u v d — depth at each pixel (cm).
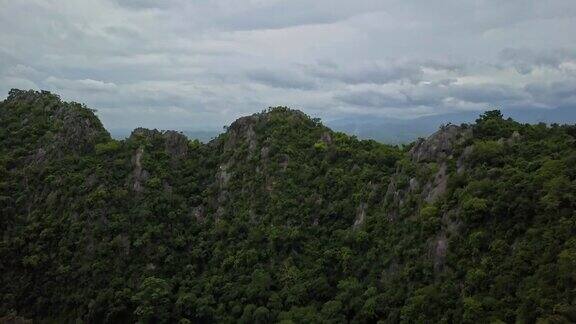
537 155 7531
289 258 9444
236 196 11062
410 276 7600
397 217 8669
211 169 12081
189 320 9244
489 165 7769
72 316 9981
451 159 8319
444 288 6888
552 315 5366
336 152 10944
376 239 8712
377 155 10438
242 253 9769
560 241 6059
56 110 12925
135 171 11619
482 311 6184
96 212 10700
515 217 6762
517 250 6438
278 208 10244
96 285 9994
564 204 6309
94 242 10444
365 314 7669
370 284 8188
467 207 7181
